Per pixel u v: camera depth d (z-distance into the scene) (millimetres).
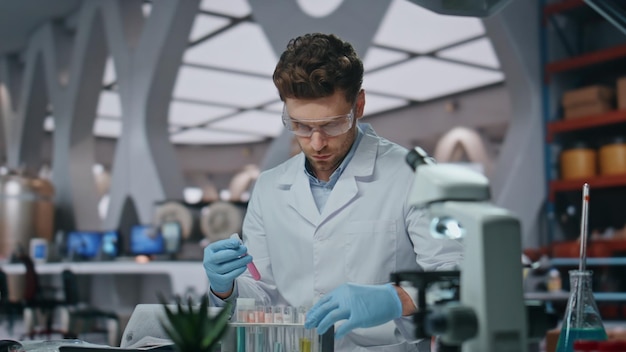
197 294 4746
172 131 11539
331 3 6219
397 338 1564
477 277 854
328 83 1416
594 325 1152
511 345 849
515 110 5910
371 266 1696
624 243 4965
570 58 5613
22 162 9031
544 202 5766
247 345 1319
